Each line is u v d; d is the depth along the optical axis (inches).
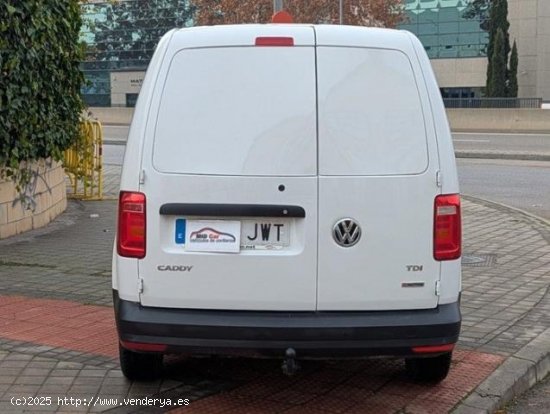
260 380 196.4
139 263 159.8
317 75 158.4
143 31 2257.6
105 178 729.6
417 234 159.2
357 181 157.3
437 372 189.3
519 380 199.3
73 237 397.1
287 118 157.4
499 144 1090.1
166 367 204.1
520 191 641.6
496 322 249.0
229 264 158.1
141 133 159.5
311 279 158.1
